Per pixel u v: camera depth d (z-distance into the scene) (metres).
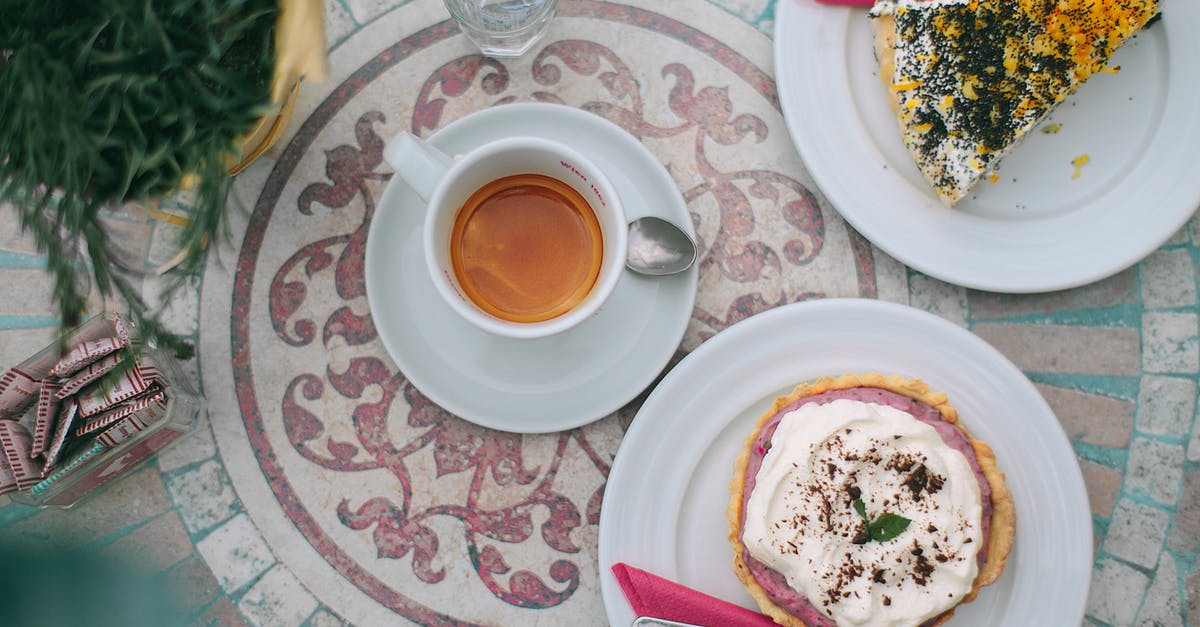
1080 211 1.16
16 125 0.82
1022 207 1.17
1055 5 1.10
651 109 1.23
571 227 1.04
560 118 1.11
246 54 0.90
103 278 0.91
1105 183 1.17
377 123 1.21
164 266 1.12
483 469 1.19
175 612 1.17
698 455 1.10
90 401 1.03
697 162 1.22
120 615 1.17
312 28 0.90
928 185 1.16
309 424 1.19
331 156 1.21
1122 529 1.19
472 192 0.99
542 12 1.13
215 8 0.84
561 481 1.19
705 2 1.23
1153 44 1.17
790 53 1.15
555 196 1.03
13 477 1.03
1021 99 1.12
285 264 1.20
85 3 0.83
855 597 0.98
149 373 1.05
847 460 0.99
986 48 1.12
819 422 1.01
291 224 1.20
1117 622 1.18
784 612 1.06
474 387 1.11
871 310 1.10
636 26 1.23
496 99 1.22
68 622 1.17
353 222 1.21
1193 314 1.20
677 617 1.06
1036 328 1.21
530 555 1.18
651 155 1.10
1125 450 1.20
